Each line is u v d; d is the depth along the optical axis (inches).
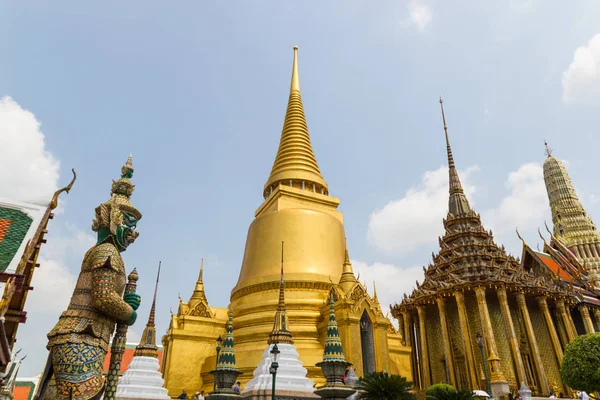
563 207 2748.5
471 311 1729.8
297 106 1835.6
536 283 1691.7
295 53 2055.9
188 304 1262.3
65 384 299.6
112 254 342.6
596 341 1285.7
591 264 2385.6
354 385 712.4
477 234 1939.0
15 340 360.8
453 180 2197.3
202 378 1141.1
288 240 1354.6
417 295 1818.4
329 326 671.1
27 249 305.6
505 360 1616.6
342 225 1499.8
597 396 1390.3
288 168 1606.8
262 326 1160.2
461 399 790.5
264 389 757.3
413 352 1831.9
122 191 394.0
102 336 326.6
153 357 984.9
